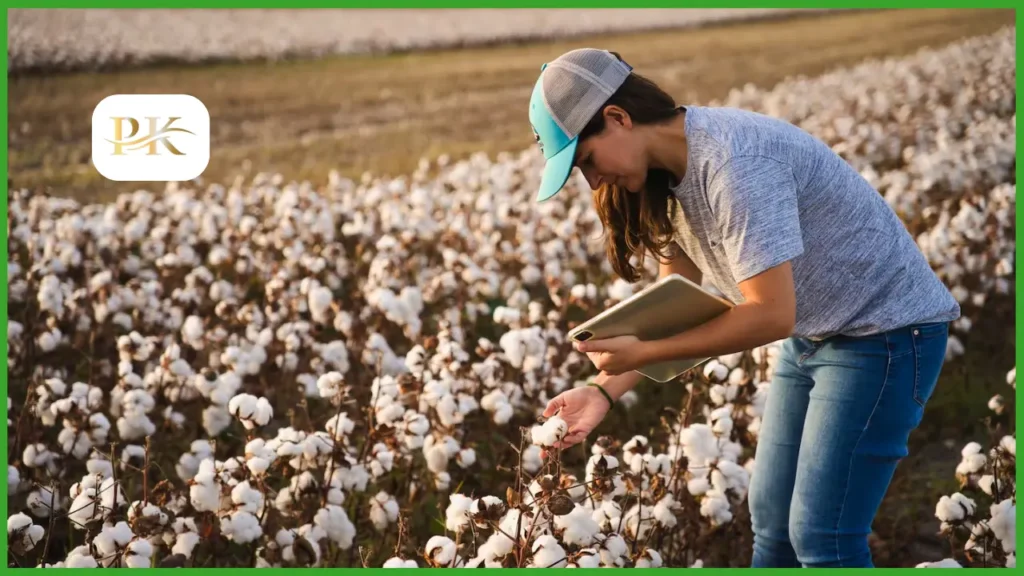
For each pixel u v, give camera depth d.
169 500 2.69
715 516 2.67
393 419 2.95
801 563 2.23
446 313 4.43
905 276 2.10
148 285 4.61
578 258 5.47
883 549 3.15
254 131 10.95
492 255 5.45
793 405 2.31
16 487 3.00
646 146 2.00
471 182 7.50
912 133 8.80
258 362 3.79
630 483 2.46
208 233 5.86
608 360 2.05
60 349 4.40
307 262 4.70
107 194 8.62
